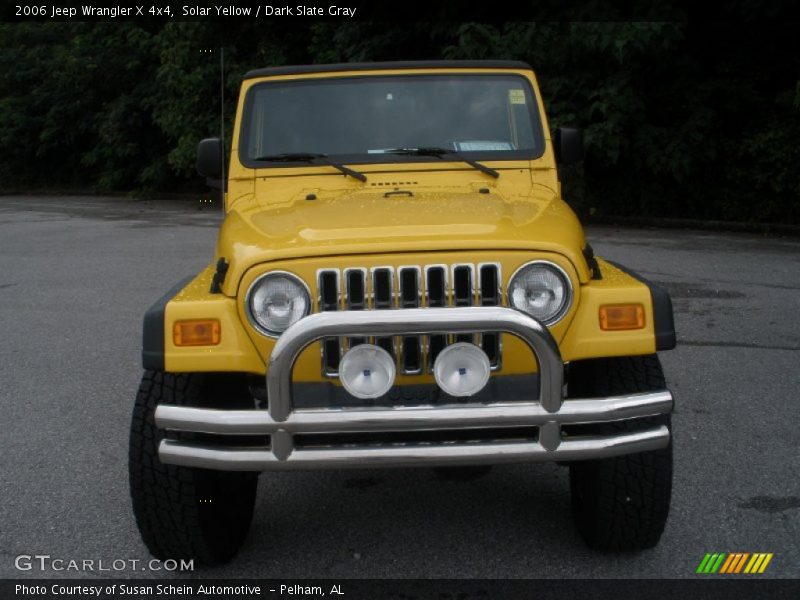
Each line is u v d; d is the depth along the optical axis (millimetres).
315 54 15734
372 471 4168
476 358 2658
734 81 13164
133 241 12539
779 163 12641
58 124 24250
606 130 12266
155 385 3059
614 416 2707
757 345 6129
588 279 2934
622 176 13969
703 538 3330
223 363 2834
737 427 4535
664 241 11453
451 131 4156
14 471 4152
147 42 22062
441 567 3191
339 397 2893
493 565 3191
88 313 7629
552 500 3777
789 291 7922
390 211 3342
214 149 4188
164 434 2980
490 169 4043
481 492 3883
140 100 22062
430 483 4004
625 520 3051
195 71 16906
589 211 13797
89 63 23094
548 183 4043
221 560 3232
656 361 3043
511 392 2904
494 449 2705
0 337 6801
